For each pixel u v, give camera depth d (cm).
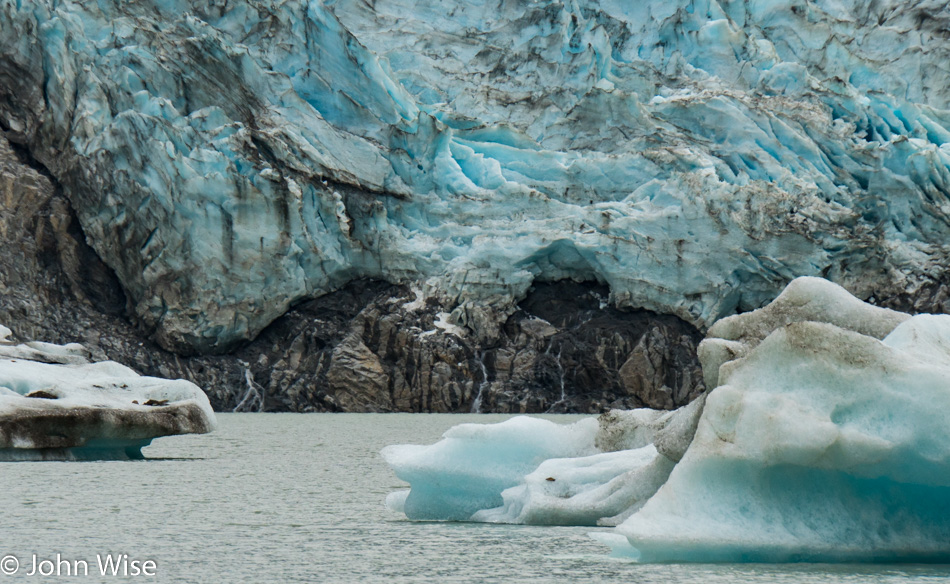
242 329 5097
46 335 4962
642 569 1166
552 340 5097
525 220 5259
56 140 5181
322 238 5181
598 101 5744
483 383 5025
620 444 1612
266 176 4978
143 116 4903
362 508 1752
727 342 1341
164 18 5409
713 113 5656
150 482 2094
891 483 1202
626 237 5112
